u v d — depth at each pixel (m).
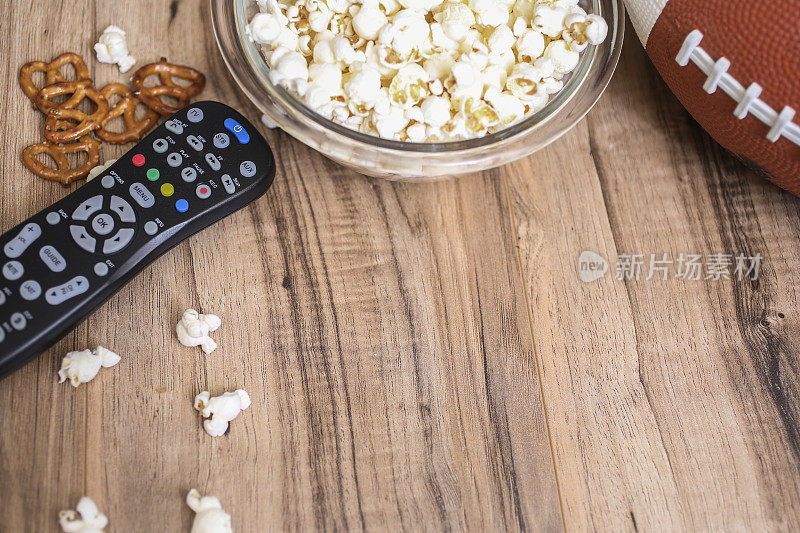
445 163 0.49
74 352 0.48
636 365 0.51
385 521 0.48
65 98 0.54
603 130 0.55
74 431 0.48
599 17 0.50
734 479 0.49
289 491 0.48
